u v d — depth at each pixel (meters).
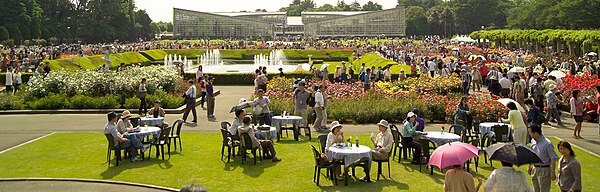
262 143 17.77
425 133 17.81
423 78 36.66
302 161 17.77
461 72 37.34
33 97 33.28
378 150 15.63
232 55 100.38
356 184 14.93
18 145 20.75
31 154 18.95
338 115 27.02
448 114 26.39
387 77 43.25
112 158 18.31
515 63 55.56
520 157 9.81
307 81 36.03
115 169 16.69
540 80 28.80
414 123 18.50
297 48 105.25
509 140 18.28
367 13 157.50
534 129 12.17
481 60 49.31
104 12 143.50
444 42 119.62
